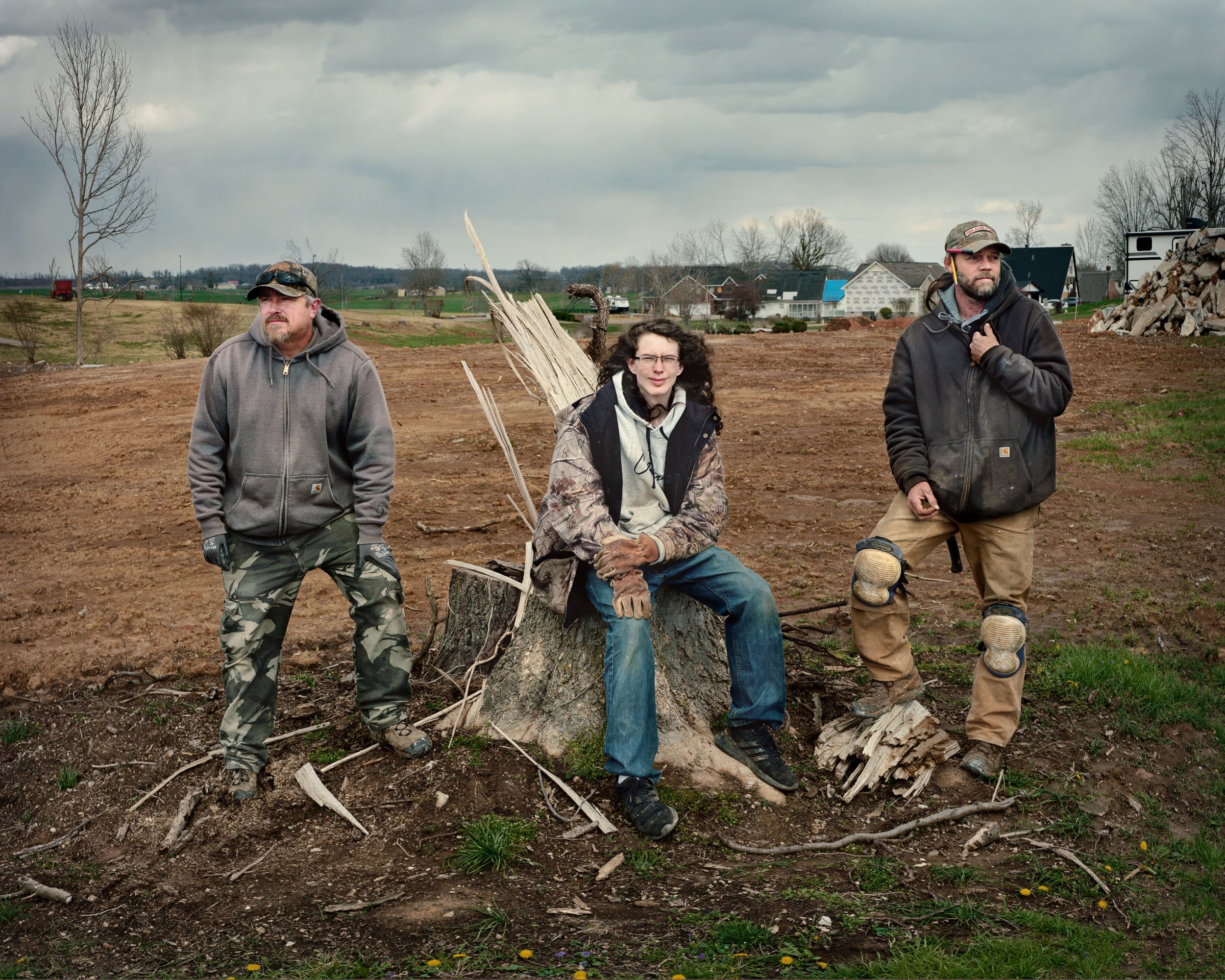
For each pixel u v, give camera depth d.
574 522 3.68
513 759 3.92
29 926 3.13
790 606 6.10
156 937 3.01
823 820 3.69
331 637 5.83
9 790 4.06
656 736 3.65
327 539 3.90
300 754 4.11
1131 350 21.77
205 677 5.19
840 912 3.02
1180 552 7.18
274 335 3.70
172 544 8.55
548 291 80.38
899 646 4.00
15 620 6.43
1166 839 3.60
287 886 3.29
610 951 2.80
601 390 3.86
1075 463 10.54
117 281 35.03
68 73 29.77
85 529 9.19
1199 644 5.41
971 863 3.40
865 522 8.47
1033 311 3.82
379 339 50.91
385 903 3.12
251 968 2.75
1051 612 5.98
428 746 4.02
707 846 3.50
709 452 3.86
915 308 87.19
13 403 18.58
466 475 10.99
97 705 4.79
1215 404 13.77
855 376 19.75
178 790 3.91
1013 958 2.76
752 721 3.87
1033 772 3.98
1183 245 25.86
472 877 3.28
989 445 3.79
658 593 4.23
